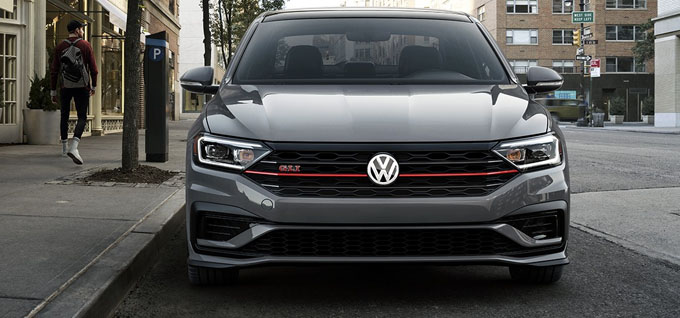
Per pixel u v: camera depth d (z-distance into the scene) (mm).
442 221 3139
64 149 9320
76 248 4039
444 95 3748
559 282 3928
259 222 3186
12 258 3771
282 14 4992
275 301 3500
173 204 5719
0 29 11398
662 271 4219
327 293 3652
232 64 4441
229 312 3314
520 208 3230
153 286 3791
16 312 2844
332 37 4598
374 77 4246
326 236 3182
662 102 32625
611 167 10555
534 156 3326
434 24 4816
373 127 3268
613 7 52062
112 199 5938
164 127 9562
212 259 3301
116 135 16625
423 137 3219
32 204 5551
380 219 3117
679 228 5672
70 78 8766
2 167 8047
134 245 4145
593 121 34812
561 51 52281
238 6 25734
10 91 11555
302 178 3184
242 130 3332
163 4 24656
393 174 3143
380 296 3602
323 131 3244
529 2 51969
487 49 4613
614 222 5965
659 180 8812
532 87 4445
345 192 3152
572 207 6805
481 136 3258
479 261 3209
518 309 3381
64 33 13977
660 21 32406
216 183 3283
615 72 52344
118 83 18969
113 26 17906
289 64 4363
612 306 3445
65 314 2857
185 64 53844
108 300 3277
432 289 3746
